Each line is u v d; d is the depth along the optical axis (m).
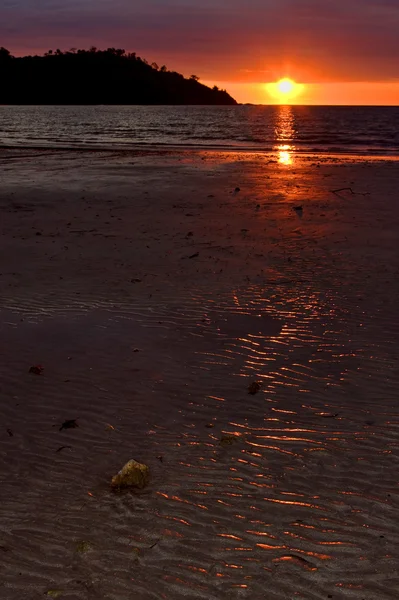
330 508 4.23
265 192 17.56
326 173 21.97
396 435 5.12
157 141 48.16
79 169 24.14
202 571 3.68
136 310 8.27
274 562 3.75
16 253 11.26
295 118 122.19
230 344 7.11
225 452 4.96
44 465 4.86
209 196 16.97
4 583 3.62
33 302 8.63
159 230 12.96
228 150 37.47
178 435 5.25
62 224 13.66
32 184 19.73
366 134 61.78
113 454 4.98
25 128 70.44
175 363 6.66
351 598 3.45
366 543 3.88
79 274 9.91
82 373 6.45
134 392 6.02
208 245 11.66
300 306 8.30
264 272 9.90
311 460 4.82
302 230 12.74
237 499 4.36
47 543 3.96
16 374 6.46
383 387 5.97
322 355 6.75
